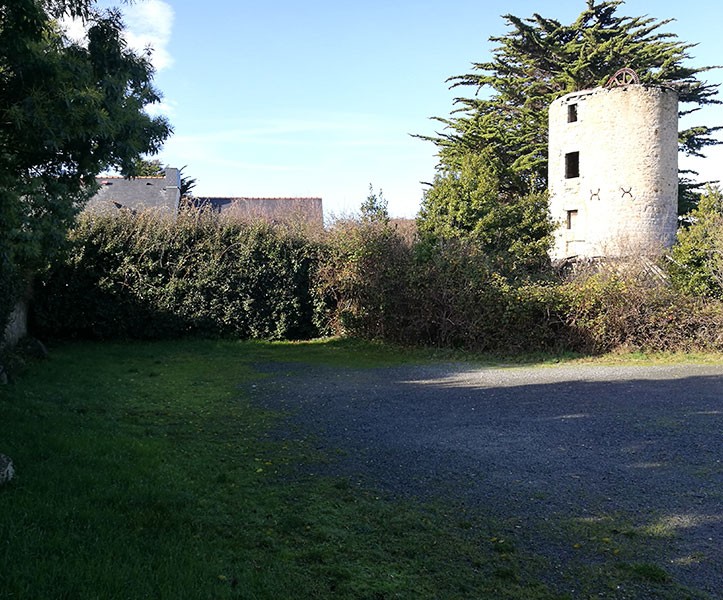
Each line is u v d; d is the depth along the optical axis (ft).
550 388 32.42
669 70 101.55
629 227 91.25
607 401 28.63
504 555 12.84
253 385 33.47
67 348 47.01
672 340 46.24
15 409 22.44
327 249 56.29
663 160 91.71
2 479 14.43
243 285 54.65
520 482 17.42
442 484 17.25
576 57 106.01
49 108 18.06
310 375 37.24
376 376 37.04
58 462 16.63
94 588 10.21
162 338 53.42
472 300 48.47
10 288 33.73
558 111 99.71
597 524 14.48
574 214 98.53
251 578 11.34
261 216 57.98
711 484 17.17
